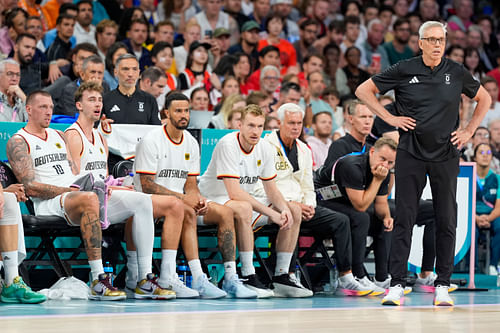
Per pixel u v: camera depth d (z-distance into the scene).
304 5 32.03
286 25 30.77
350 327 9.24
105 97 16.75
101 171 14.67
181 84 23.88
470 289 16.97
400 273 12.93
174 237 13.60
